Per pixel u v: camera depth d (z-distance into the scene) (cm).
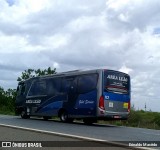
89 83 2367
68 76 2558
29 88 3006
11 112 4988
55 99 2659
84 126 2242
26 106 3011
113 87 2352
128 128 2292
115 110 2348
